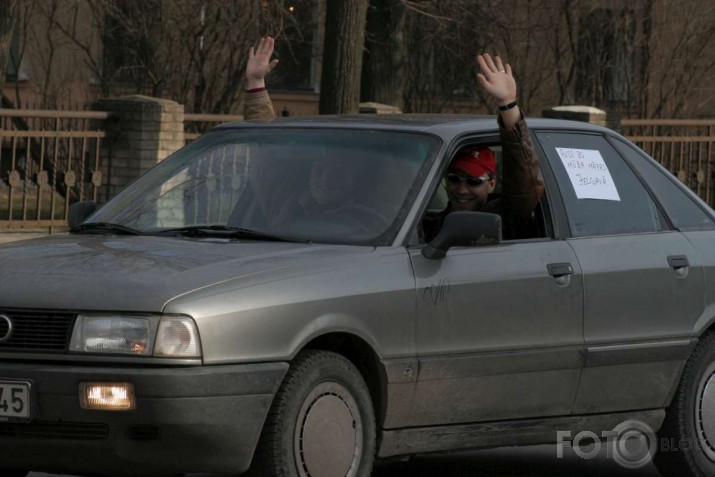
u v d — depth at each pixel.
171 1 43.00
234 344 9.79
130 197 12.55
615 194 13.34
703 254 13.61
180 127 29.05
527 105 49.69
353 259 10.83
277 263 10.44
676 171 35.47
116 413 9.53
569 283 12.26
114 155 28.72
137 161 28.53
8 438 9.78
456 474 13.84
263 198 11.86
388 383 10.91
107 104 28.70
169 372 9.52
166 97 43.75
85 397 9.54
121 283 9.87
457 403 11.50
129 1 43.12
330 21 29.62
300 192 11.79
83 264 10.34
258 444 10.02
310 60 53.84
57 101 47.72
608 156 13.55
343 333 10.64
